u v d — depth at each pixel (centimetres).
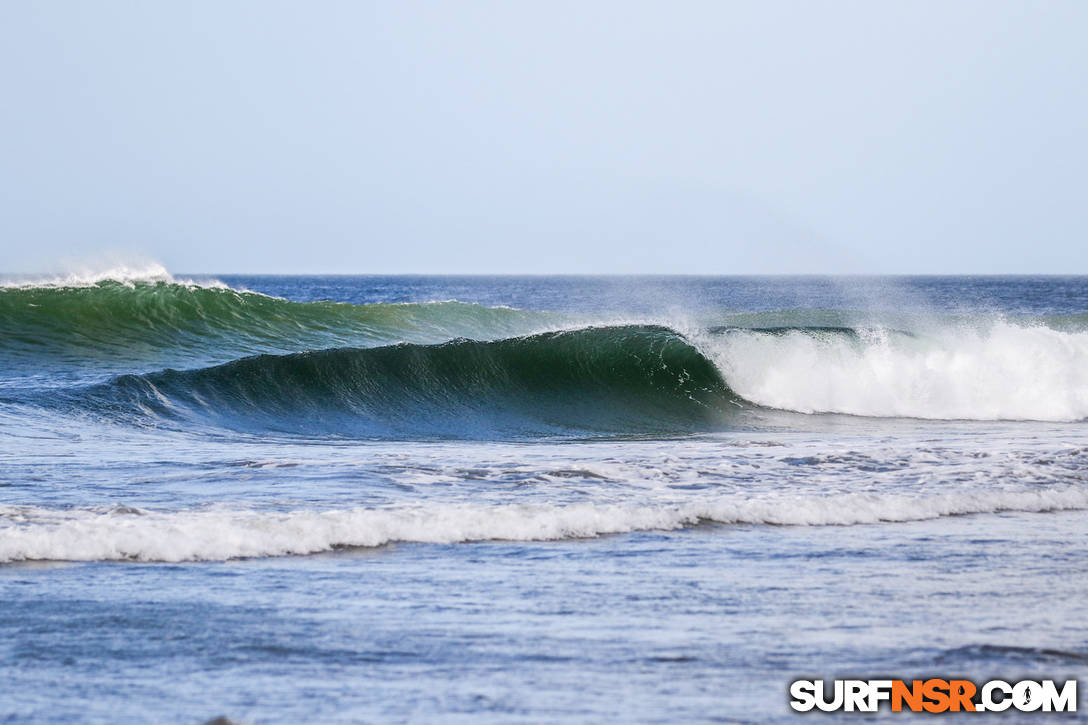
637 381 8188
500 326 12506
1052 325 13150
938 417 7919
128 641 2253
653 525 3494
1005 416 7925
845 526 3581
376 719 1848
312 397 7388
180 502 3697
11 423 5925
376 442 6319
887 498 3903
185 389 7050
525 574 2867
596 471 4481
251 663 2130
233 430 6525
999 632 2386
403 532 3266
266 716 1858
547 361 8294
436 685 2016
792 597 2664
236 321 10994
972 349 8494
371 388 7631
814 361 8350
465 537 3275
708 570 2938
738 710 1909
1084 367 8312
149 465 4603
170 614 2445
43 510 3384
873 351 8462
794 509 3712
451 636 2316
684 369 8344
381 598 2606
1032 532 3516
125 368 8725
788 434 6988
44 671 2066
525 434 7031
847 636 2348
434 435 6894
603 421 7544
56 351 9281
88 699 1927
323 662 2141
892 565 3016
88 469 4478
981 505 3934
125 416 6431
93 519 3256
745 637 2333
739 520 3619
